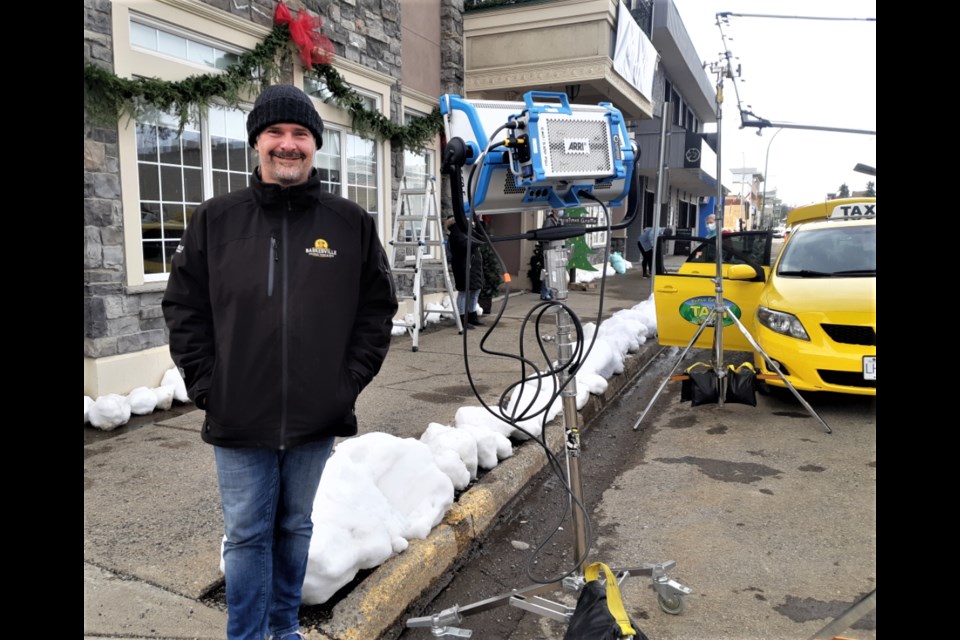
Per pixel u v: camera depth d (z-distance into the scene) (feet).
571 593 9.31
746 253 21.59
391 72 26.37
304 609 7.98
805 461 13.74
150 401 15.39
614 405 18.63
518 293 38.29
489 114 7.83
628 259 69.97
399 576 8.66
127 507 10.42
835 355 15.37
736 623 8.35
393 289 7.25
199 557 8.95
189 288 6.46
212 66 18.21
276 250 6.28
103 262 15.03
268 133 6.13
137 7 15.65
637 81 36.19
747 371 16.35
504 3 31.71
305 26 20.65
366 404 16.44
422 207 29.94
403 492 10.01
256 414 6.20
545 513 11.88
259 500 6.53
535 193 7.93
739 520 11.19
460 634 7.78
